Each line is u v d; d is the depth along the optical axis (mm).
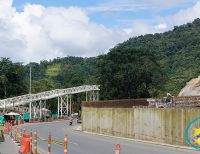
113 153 25375
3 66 125062
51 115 115000
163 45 167250
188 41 153750
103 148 29266
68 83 170875
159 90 93000
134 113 40312
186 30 188625
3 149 27141
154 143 34344
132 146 31281
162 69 97125
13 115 85938
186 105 36344
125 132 42688
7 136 42188
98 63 97062
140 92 92562
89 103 56250
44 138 40156
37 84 152375
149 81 92875
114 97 94062
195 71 94188
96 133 51750
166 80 94812
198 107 32281
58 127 68812
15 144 31406
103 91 95625
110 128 47594
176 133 31453
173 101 37375
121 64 93438
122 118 43719
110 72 94125
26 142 23828
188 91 53812
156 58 98438
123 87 93875
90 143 34469
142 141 36844
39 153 24359
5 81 122562
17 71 127062
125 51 94562
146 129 37281
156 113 35125
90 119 55594
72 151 26797
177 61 129750
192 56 127500
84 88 107938
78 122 91188
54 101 137750
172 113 32156
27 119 94562
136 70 91875
